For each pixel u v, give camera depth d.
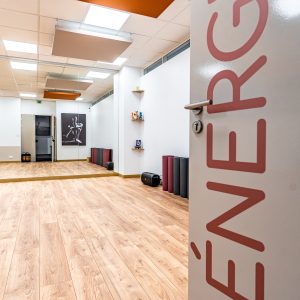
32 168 8.91
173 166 4.87
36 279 1.94
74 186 5.73
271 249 0.79
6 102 10.68
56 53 4.97
